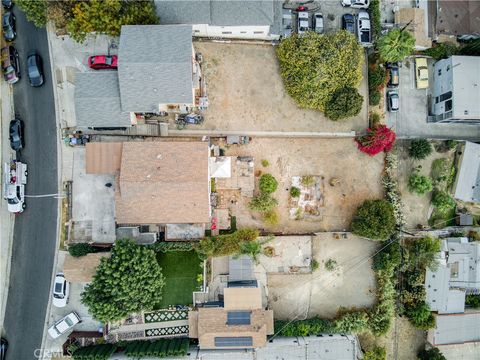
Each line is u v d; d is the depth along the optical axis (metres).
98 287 40.66
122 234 44.31
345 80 45.34
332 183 48.16
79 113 42.72
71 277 43.19
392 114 50.44
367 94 48.78
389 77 49.34
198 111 46.81
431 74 51.34
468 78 47.53
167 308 46.16
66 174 46.19
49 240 46.12
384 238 45.84
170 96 41.97
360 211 46.38
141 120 45.81
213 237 45.03
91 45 46.09
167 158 42.78
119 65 40.59
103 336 45.34
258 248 44.91
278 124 47.59
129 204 42.88
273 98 47.59
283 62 45.97
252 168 46.72
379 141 46.44
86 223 46.00
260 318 43.72
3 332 45.84
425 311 48.50
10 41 45.97
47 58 46.19
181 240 45.34
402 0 50.75
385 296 47.78
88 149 43.81
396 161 48.88
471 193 50.59
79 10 40.84
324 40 44.84
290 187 48.12
